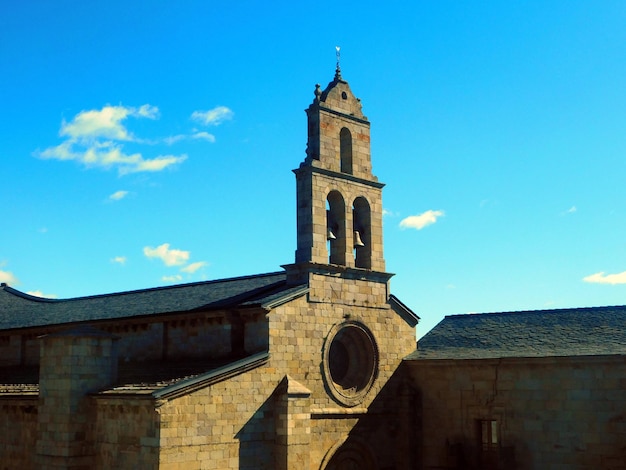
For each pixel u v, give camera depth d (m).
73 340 30.81
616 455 31.94
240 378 30.53
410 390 38.16
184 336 35.97
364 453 36.22
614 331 34.94
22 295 56.41
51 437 30.58
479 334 39.31
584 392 33.09
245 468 30.12
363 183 38.00
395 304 39.00
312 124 36.41
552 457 33.59
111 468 29.25
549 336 36.47
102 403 30.06
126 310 40.66
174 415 27.94
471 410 36.53
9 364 45.47
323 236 35.25
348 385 36.56
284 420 31.31
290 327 33.12
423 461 37.91
